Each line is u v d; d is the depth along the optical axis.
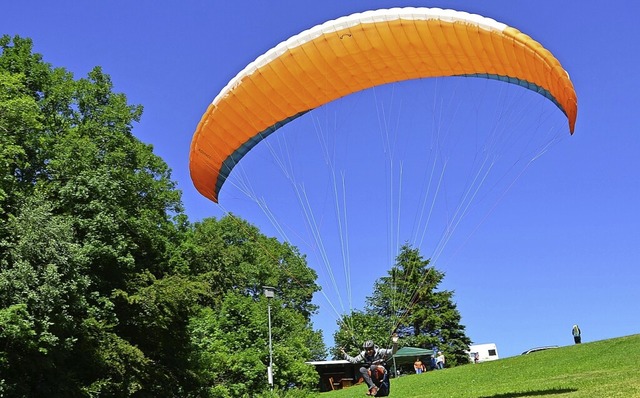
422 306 71.44
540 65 14.63
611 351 31.64
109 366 23.61
